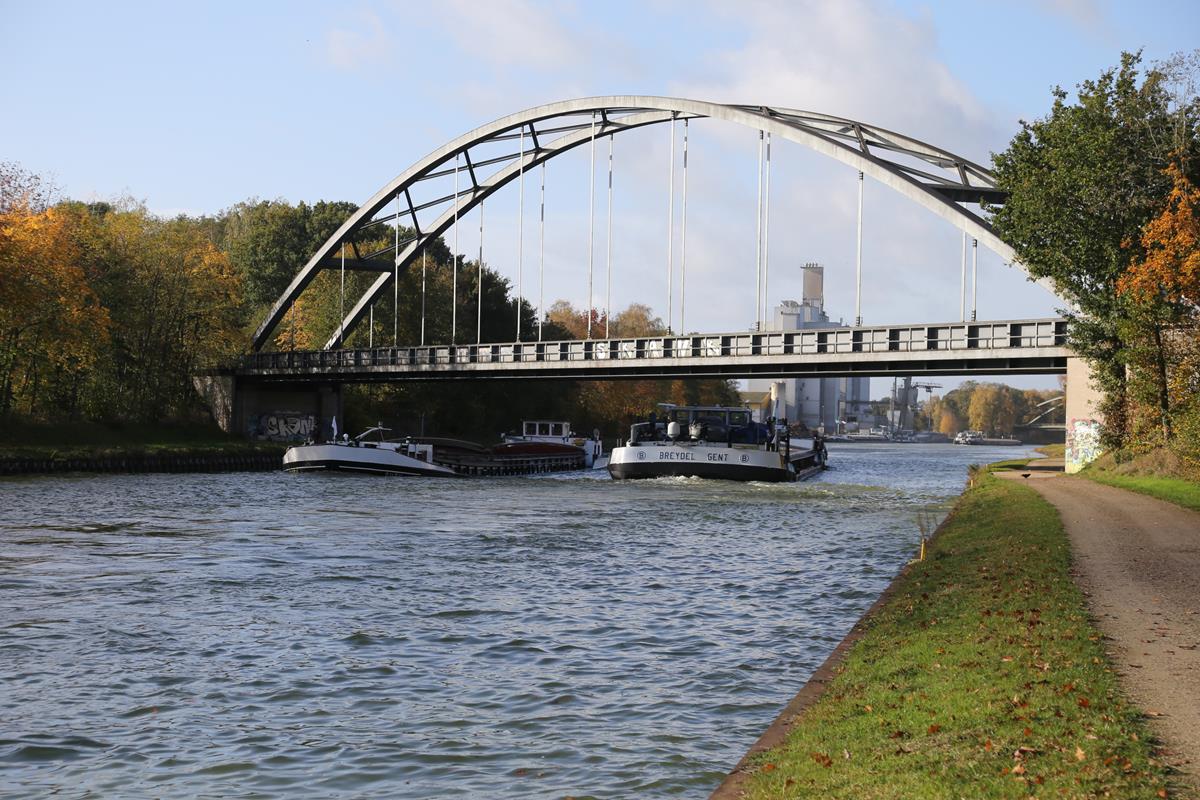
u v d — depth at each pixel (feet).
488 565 98.17
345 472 243.60
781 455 226.99
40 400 264.72
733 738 44.93
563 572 93.97
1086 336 170.91
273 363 327.47
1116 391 178.70
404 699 51.42
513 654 61.05
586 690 52.95
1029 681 41.01
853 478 284.82
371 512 152.97
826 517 149.69
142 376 290.35
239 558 102.06
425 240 327.67
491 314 422.41
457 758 42.52
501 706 50.14
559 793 38.29
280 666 58.08
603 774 40.29
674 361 245.24
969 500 156.66
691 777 39.86
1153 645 47.52
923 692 42.04
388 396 377.09
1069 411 200.95
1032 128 169.58
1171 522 102.17
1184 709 37.19
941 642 51.57
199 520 138.21
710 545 114.83
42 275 238.89
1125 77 159.22
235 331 315.58
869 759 34.65
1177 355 149.38
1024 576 69.15
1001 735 34.76
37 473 225.15
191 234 316.19
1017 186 167.53
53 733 46.16
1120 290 142.92
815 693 46.75
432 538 120.06
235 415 326.65
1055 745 33.37
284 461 249.96
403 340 372.58
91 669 57.31
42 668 57.47
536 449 293.23
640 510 159.63
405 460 244.42
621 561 101.45
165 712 49.39
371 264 330.95
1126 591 62.39
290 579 88.99
